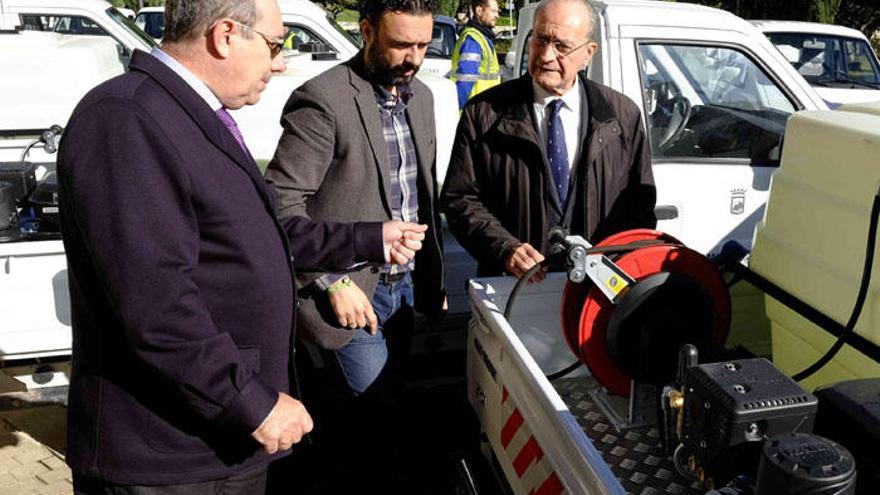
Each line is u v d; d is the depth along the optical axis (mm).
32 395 3385
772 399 1407
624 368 2115
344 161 2379
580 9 2500
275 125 4590
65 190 1559
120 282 1530
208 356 1604
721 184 3703
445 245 3389
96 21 6254
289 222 2186
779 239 2164
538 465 1821
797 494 1129
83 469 1740
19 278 2984
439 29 11250
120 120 1533
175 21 1644
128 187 1518
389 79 2389
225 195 1661
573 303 2217
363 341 2520
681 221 3688
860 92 8719
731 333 2633
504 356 2090
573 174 2639
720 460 1446
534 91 2660
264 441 1692
